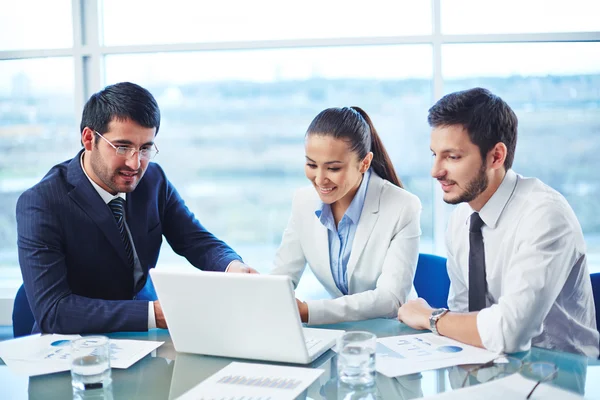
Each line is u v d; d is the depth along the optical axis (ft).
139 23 11.34
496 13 10.83
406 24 10.98
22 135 11.75
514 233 5.47
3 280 12.07
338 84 11.42
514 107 11.10
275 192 11.89
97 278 6.33
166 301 4.50
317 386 3.88
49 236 5.84
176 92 11.65
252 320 4.31
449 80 11.11
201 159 11.85
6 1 11.44
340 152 5.90
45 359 4.53
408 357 4.39
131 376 4.16
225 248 7.00
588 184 11.25
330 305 5.50
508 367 4.15
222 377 4.07
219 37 11.25
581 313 5.60
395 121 11.39
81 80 11.34
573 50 10.88
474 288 5.76
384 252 6.51
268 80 11.53
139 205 6.72
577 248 5.28
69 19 11.41
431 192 11.41
